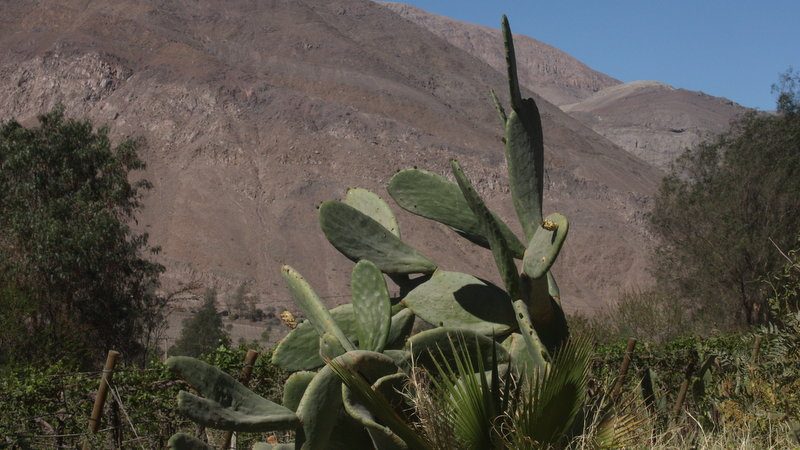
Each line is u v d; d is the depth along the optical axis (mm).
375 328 4430
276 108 139125
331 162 131250
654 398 5926
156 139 131375
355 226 5145
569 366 4160
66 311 29562
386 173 130625
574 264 125562
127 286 32000
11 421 6227
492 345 4562
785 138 29266
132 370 6914
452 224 5176
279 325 79375
